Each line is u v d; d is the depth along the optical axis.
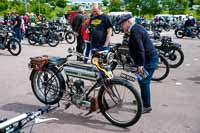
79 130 5.24
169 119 5.77
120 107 5.52
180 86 8.12
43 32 16.61
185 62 11.95
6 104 6.46
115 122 5.39
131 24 5.62
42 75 6.26
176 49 10.79
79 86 5.56
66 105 5.79
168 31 32.66
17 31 16.77
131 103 5.55
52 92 5.99
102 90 5.41
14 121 3.59
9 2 51.47
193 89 7.84
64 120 5.62
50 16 52.31
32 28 16.92
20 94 7.14
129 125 5.33
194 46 17.86
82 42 10.58
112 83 5.38
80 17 10.59
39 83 6.32
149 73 5.84
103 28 7.53
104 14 7.54
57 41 16.56
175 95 7.29
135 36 5.55
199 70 10.34
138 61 5.61
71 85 5.70
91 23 7.69
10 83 8.12
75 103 5.59
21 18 17.61
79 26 10.49
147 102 5.96
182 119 5.79
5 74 9.17
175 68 10.70
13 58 12.13
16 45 13.00
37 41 16.61
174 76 9.34
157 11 63.47
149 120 5.70
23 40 18.72
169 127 5.42
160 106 6.46
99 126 5.41
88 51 9.78
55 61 5.82
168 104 6.61
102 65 5.46
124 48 9.34
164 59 8.62
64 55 13.20
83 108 5.54
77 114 5.91
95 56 5.57
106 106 5.48
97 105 5.43
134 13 63.41
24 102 6.59
